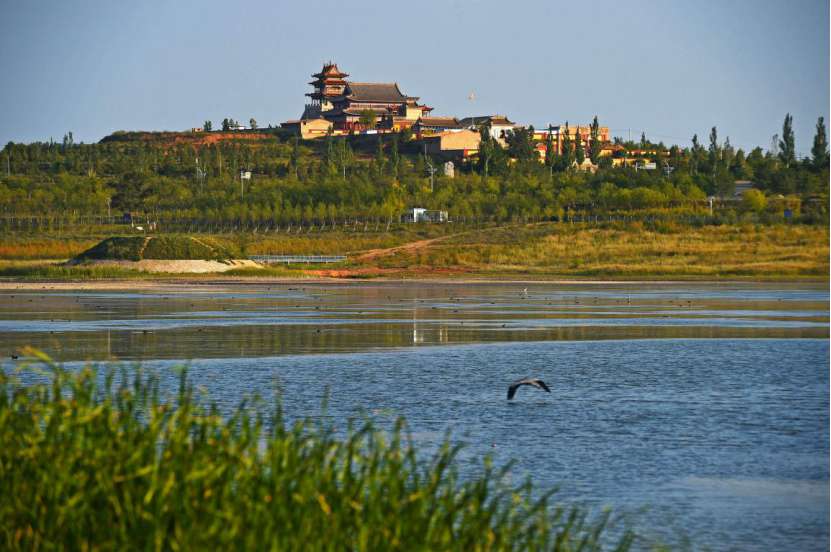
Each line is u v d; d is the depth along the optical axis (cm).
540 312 19675
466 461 6588
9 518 3809
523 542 4191
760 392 9569
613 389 9719
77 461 3969
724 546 4984
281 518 3628
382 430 7544
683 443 7281
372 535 3659
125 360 11588
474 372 10831
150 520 3575
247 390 9400
